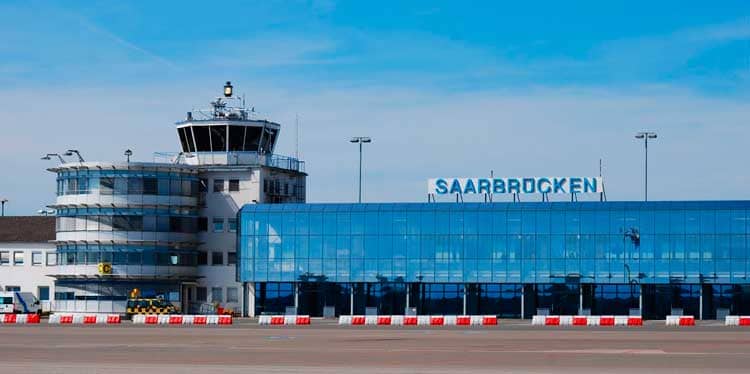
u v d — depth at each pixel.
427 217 134.25
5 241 150.62
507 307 134.38
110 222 139.00
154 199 139.75
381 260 134.75
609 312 132.75
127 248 138.88
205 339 84.88
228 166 143.75
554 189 135.00
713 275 128.50
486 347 74.56
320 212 136.25
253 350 72.12
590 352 69.69
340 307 137.12
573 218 131.62
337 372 56.97
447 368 59.03
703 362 62.53
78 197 139.88
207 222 144.25
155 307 128.12
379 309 136.50
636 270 130.00
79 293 140.38
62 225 141.38
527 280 131.88
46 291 149.12
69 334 92.81
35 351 71.62
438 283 134.50
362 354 68.31
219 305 142.75
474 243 133.25
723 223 128.75
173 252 140.62
